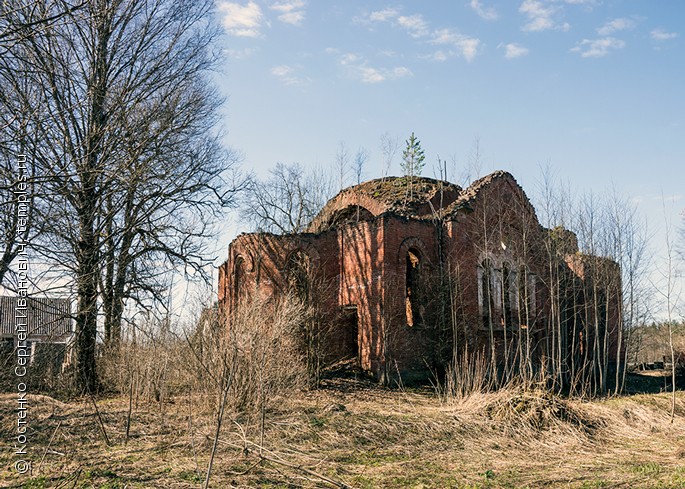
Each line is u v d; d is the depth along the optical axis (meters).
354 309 25.39
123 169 18.28
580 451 13.80
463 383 20.22
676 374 32.59
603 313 32.06
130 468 10.58
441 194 30.25
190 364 15.73
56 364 20.41
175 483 9.69
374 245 23.95
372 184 33.47
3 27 10.71
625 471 11.57
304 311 21.36
